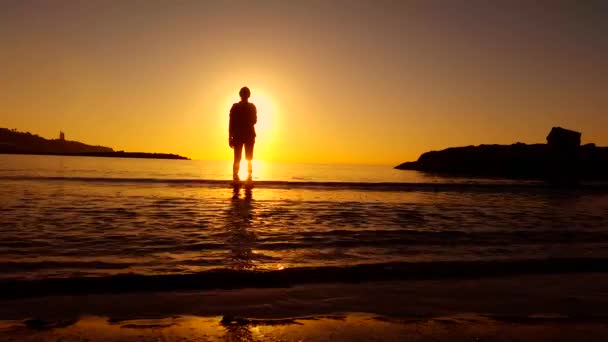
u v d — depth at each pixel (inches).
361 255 157.1
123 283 119.2
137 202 280.1
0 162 827.4
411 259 152.7
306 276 130.2
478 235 197.3
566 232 208.1
